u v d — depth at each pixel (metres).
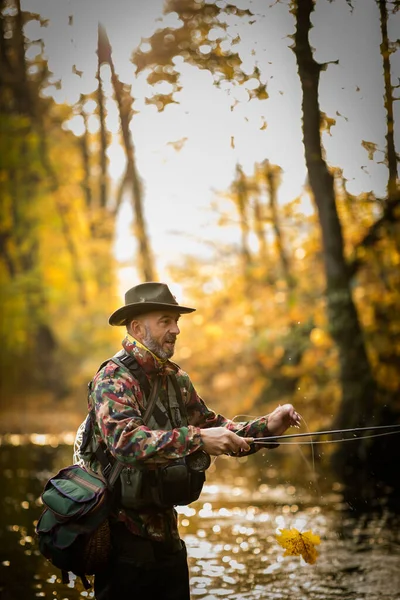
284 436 4.45
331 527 8.62
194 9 9.79
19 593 6.55
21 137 25.22
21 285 27.23
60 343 28.05
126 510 4.25
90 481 4.27
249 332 19.77
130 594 4.25
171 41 10.33
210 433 4.09
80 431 4.47
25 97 23.75
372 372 12.21
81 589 6.66
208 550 7.85
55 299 27.64
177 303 4.55
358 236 12.89
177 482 4.21
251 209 20.94
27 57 17.05
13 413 24.08
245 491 11.27
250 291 20.12
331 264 12.42
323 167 10.78
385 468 11.27
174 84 11.09
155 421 4.31
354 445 11.59
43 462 14.50
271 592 6.41
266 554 7.63
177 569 4.39
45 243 28.39
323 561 7.27
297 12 9.38
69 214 28.17
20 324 27.23
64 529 4.17
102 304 28.17
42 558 7.62
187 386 4.60
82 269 28.30
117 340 27.61
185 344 21.48
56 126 26.33
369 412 11.85
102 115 16.09
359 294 13.24
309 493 10.59
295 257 18.52
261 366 18.00
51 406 25.50
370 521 8.84
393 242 12.59
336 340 12.41
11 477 12.72
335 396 13.52
